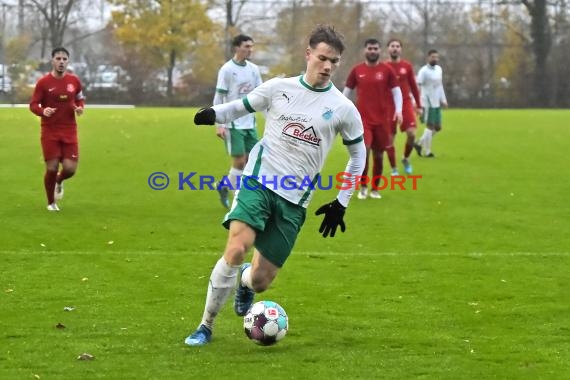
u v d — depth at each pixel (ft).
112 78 399.65
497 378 48.01
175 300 63.98
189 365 49.60
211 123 54.08
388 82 113.39
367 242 86.79
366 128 113.80
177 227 94.48
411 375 48.32
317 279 70.85
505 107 400.26
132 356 51.11
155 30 395.55
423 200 115.65
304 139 53.26
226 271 52.34
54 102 101.19
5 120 250.98
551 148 189.78
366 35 411.54
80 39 434.30
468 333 56.34
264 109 54.54
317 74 53.01
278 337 52.65
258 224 52.44
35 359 50.31
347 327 57.57
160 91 400.47
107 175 139.54
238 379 47.39
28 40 409.90
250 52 104.94
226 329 57.11
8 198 114.42
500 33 403.95
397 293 66.49
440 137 218.38
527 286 68.90
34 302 62.80
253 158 53.88
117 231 91.76
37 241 85.71
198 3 400.88
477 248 84.12
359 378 47.70
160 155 169.48
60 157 103.14
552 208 109.60
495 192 123.65
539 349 53.11
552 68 400.06
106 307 61.77
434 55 166.81
